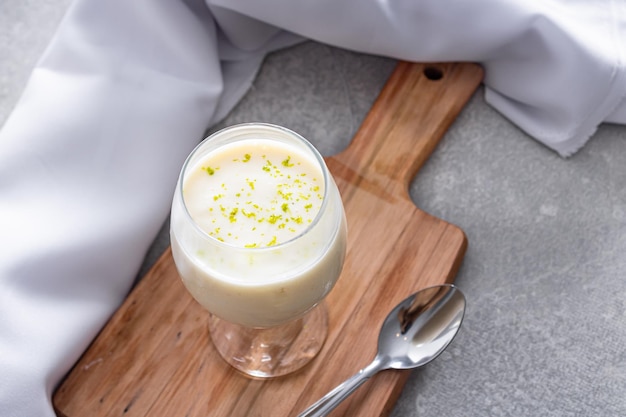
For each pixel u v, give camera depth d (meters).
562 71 0.62
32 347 0.51
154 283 0.56
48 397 0.52
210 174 0.48
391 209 0.59
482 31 0.62
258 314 0.48
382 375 0.53
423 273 0.57
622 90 0.62
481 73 0.66
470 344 0.56
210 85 0.63
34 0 0.70
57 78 0.59
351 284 0.56
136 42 0.61
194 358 0.54
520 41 0.63
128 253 0.57
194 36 0.63
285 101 0.67
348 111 0.66
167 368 0.53
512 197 0.62
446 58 0.65
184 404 0.52
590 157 0.64
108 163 0.58
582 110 0.63
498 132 0.65
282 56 0.69
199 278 0.46
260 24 0.66
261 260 0.45
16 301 0.52
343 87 0.67
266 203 0.48
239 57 0.67
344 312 0.55
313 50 0.69
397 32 0.63
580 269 0.59
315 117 0.66
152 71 0.61
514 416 0.54
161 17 0.62
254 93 0.67
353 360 0.54
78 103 0.58
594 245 0.60
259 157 0.49
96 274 0.55
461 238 0.58
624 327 0.57
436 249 0.58
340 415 0.52
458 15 0.62
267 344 0.54
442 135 0.64
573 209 0.62
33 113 0.57
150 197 0.58
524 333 0.57
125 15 0.61
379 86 0.67
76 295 0.55
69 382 0.53
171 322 0.55
